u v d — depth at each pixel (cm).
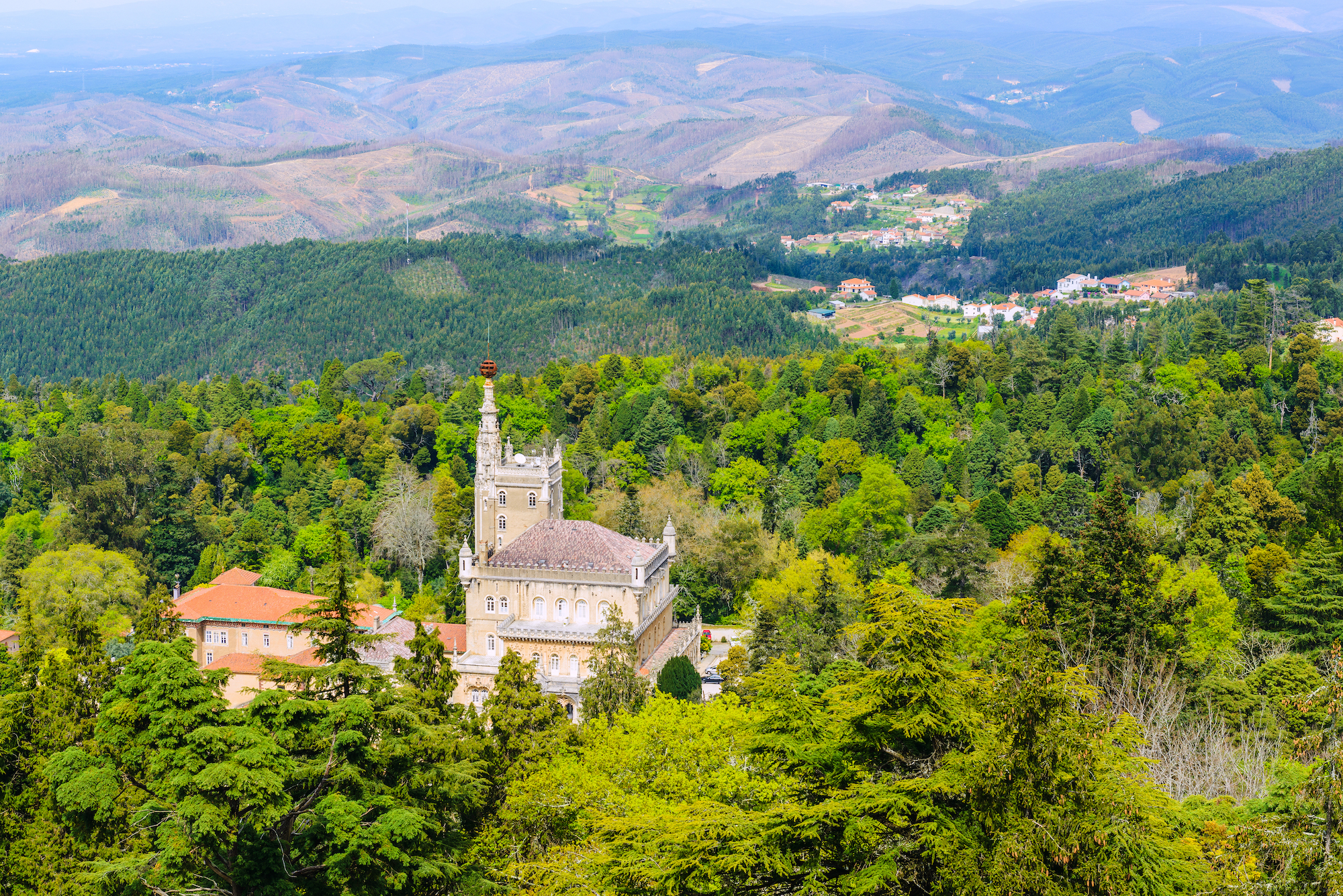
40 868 8094
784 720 6512
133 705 7319
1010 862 5388
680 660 15312
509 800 8569
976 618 12038
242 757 6769
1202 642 13962
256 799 6631
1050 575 12256
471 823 8706
